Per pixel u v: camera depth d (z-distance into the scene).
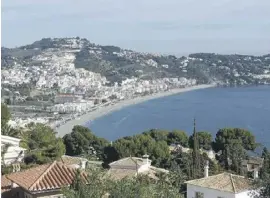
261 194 24.36
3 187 25.80
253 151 107.44
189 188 46.28
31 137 60.44
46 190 22.12
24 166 39.91
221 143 106.81
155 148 86.31
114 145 89.31
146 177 27.03
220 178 46.38
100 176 19.20
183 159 74.44
